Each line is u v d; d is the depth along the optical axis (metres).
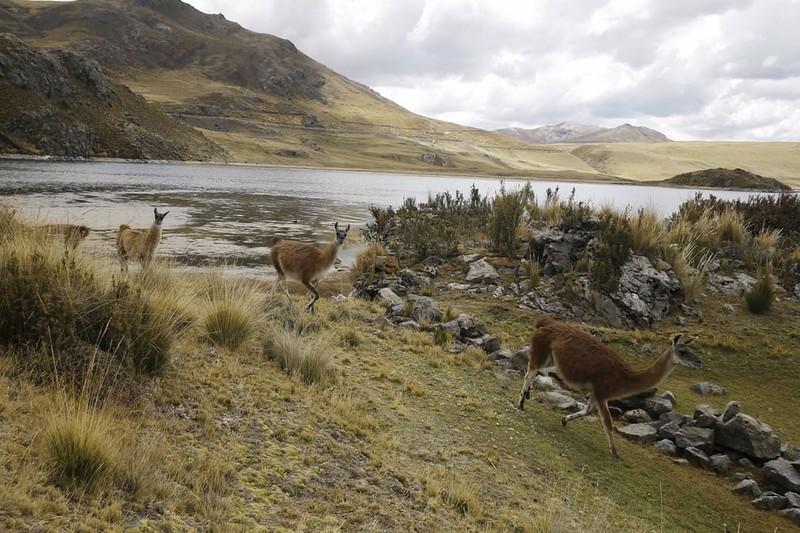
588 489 6.41
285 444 5.42
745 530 6.18
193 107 195.88
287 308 10.27
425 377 8.84
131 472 4.09
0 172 47.00
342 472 5.27
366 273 15.84
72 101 87.12
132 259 11.49
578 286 13.25
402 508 4.97
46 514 3.44
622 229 13.88
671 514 6.26
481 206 22.80
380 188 71.62
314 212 37.53
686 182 136.88
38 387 4.82
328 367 7.76
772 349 11.42
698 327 12.34
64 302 5.50
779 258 15.57
